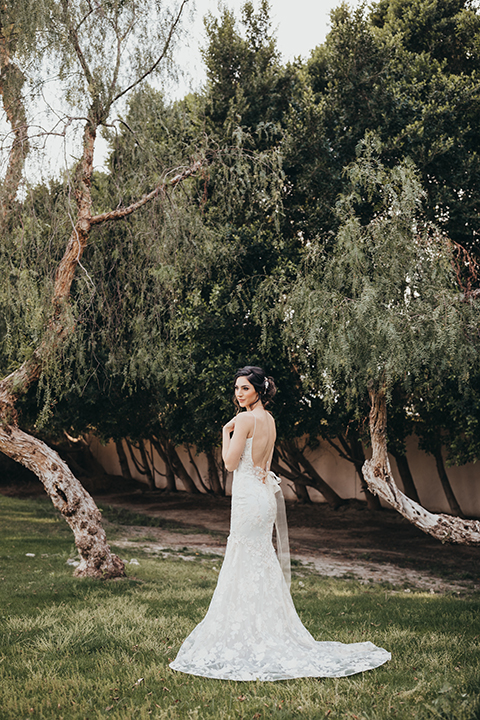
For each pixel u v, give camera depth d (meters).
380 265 7.11
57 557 9.22
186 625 4.94
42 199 7.29
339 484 19.38
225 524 17.06
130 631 4.66
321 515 18.02
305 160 10.61
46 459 7.50
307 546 13.45
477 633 4.89
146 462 26.06
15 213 7.20
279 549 4.16
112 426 17.05
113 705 3.19
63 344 7.43
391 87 10.37
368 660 3.83
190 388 11.67
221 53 11.54
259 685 3.35
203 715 3.04
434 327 6.76
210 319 10.20
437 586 9.17
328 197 10.34
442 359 6.98
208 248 8.56
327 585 8.55
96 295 8.27
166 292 8.64
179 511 20.08
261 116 11.30
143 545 11.95
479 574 10.33
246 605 3.79
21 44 6.96
